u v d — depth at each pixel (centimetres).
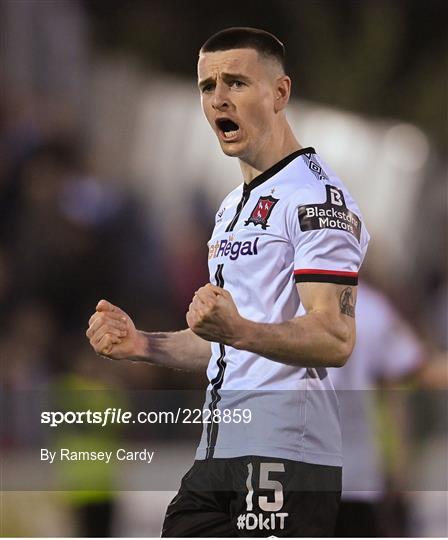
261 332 1174
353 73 5859
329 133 4706
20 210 3978
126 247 4138
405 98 5881
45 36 4553
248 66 1322
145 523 2289
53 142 4200
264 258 1287
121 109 4597
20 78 4391
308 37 5919
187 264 4297
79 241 4012
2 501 2172
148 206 4341
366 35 5931
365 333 1855
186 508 1345
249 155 1333
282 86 1348
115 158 4441
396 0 6128
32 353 3303
